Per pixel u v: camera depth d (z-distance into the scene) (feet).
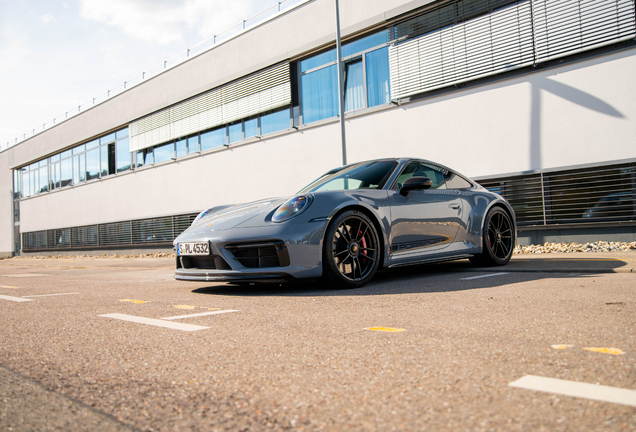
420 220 11.97
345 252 10.45
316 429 3.03
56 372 4.53
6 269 30.04
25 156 67.72
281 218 10.21
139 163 47.91
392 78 27.73
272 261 10.11
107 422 3.27
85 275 19.86
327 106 31.83
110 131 51.88
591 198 20.77
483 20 23.95
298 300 8.75
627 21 19.66
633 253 16.05
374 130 28.45
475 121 24.32
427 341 5.09
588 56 20.81
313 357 4.66
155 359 4.83
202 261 10.98
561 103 21.59
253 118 36.68
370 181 12.08
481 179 24.08
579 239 21.06
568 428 2.85
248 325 6.39
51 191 61.46
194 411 3.42
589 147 20.83
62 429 3.17
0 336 6.38
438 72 25.66
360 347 4.96
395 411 3.25
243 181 36.55
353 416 3.20
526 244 22.62
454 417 3.10
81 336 6.12
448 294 8.63
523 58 22.56
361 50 30.01
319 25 31.58
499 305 7.15
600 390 3.43
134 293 11.17
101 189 52.42
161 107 44.47
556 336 5.08
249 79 36.50
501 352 4.53
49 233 62.18
